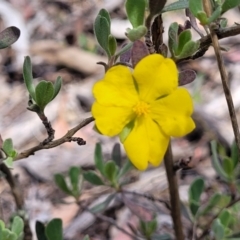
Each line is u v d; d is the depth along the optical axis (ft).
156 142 0.63
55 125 1.68
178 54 0.67
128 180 1.03
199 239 0.99
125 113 0.62
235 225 1.16
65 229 1.39
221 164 1.21
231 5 0.64
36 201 1.46
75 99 1.78
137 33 0.63
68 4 2.27
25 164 1.56
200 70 1.87
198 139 1.61
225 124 1.63
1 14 2.16
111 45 0.67
